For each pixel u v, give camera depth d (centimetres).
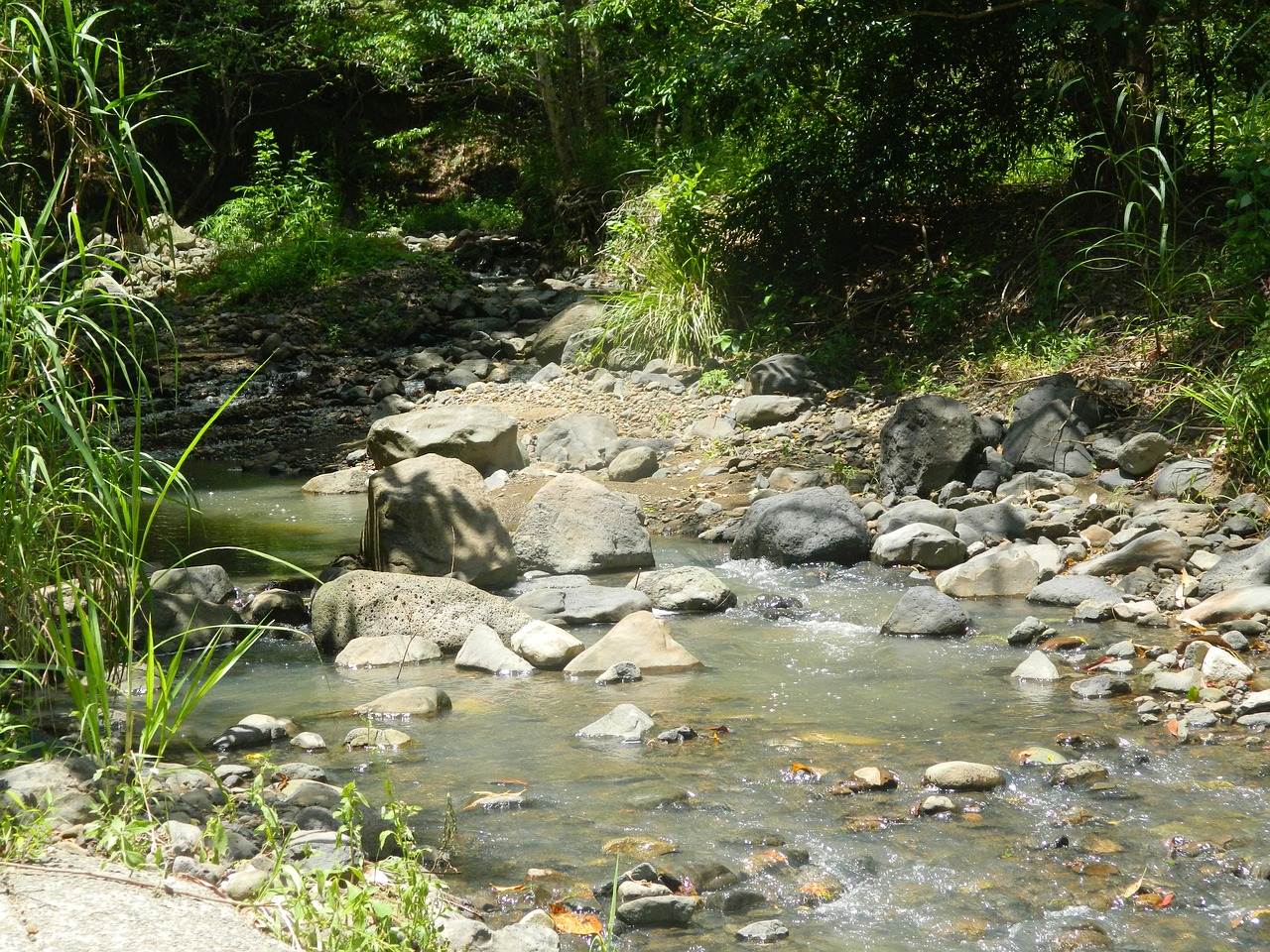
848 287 1259
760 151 1400
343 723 480
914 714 471
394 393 1392
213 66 2450
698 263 1291
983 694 493
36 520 401
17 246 399
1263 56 1061
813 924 313
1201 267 992
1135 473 786
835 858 349
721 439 1002
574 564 730
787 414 1021
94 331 428
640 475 947
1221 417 741
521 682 535
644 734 454
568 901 321
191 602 611
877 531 764
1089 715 464
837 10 1117
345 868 304
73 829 334
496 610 604
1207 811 373
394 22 2209
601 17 1470
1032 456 828
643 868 332
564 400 1220
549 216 2188
